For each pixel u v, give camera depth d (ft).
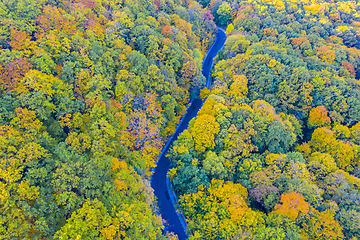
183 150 199.21
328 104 264.11
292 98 262.06
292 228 153.48
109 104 195.93
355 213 156.76
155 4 361.71
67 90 185.57
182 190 196.75
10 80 165.37
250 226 156.66
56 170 137.28
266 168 198.18
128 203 144.25
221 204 164.14
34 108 160.45
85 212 123.54
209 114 232.94
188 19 392.27
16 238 110.52
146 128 206.18
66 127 180.65
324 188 190.90
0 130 139.64
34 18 213.05
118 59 241.35
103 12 281.54
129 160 184.96
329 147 230.89
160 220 155.74
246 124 219.41
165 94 253.24
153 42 270.87
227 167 197.57
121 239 130.62
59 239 112.78
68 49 208.03
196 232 154.71
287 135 218.79
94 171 143.74
